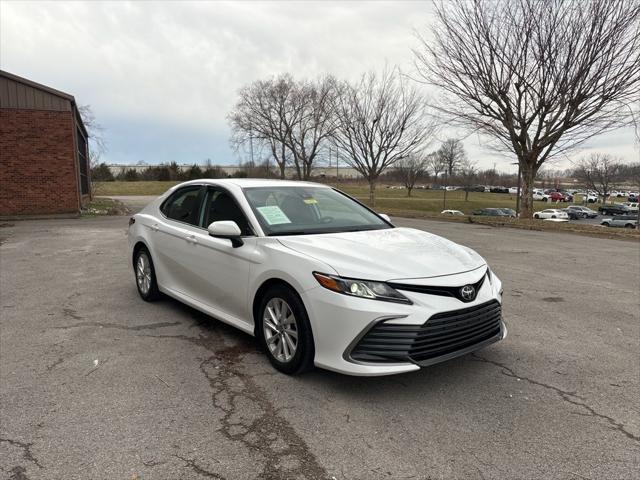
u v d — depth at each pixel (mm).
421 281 3293
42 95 18109
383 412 3184
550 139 18625
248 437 2875
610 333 4871
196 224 4883
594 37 16625
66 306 5645
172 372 3785
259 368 3859
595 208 70750
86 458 2656
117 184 71000
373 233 4273
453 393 3469
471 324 3447
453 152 73125
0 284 6801
